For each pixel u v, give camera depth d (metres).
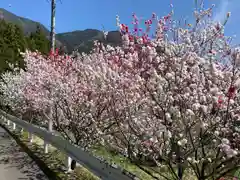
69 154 6.21
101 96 6.93
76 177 5.97
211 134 4.12
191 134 4.27
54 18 10.99
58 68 9.23
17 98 15.62
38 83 9.86
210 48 4.98
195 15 5.20
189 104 4.14
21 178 5.94
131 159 5.17
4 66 34.59
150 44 5.37
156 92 4.48
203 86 4.37
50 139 7.78
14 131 13.31
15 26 45.78
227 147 3.40
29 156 7.97
